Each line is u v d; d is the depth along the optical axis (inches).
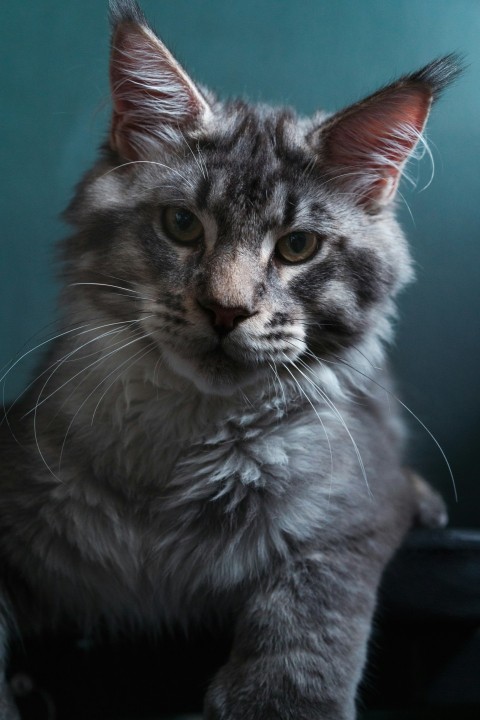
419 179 29.1
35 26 29.0
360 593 18.5
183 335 18.0
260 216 18.7
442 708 20.4
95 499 18.6
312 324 19.1
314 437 19.2
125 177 19.6
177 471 18.8
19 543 18.6
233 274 17.9
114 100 19.5
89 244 19.4
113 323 19.1
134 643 19.6
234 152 19.2
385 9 29.5
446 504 30.2
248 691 17.4
